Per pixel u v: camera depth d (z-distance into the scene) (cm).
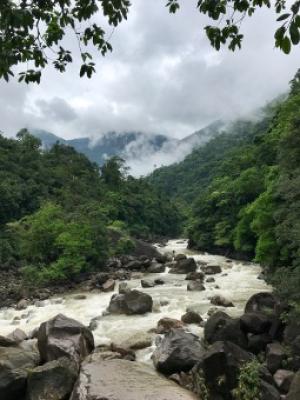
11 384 1123
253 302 1752
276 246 2338
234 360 1146
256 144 6238
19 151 6838
